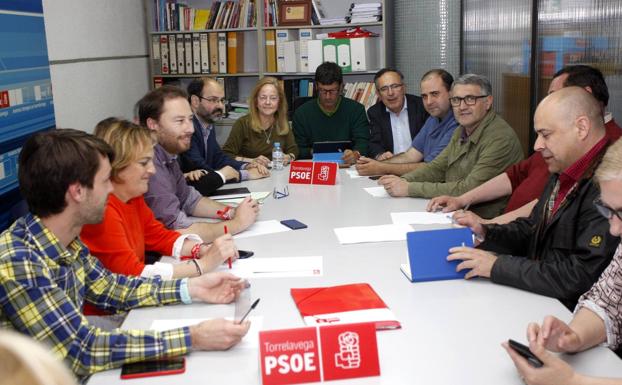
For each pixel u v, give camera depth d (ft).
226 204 10.19
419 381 4.32
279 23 17.74
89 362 4.69
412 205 9.74
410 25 17.63
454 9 17.25
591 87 9.29
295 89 18.08
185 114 9.02
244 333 4.86
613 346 4.97
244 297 5.93
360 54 17.08
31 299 4.72
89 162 5.18
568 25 12.92
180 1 19.26
